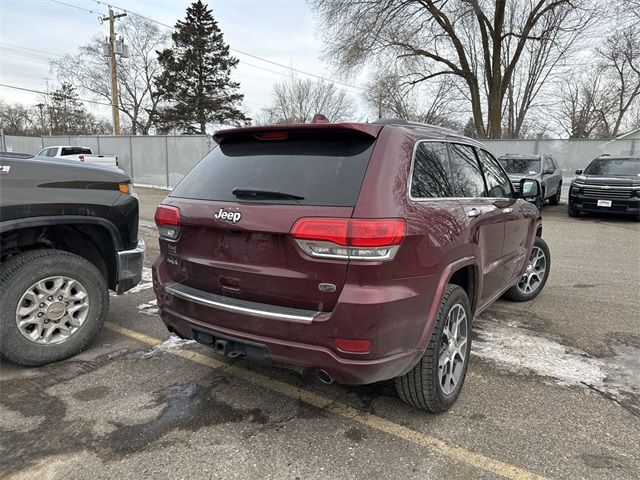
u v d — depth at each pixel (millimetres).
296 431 2688
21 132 60312
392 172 2430
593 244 9000
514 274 4418
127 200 3824
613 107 37281
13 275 3275
